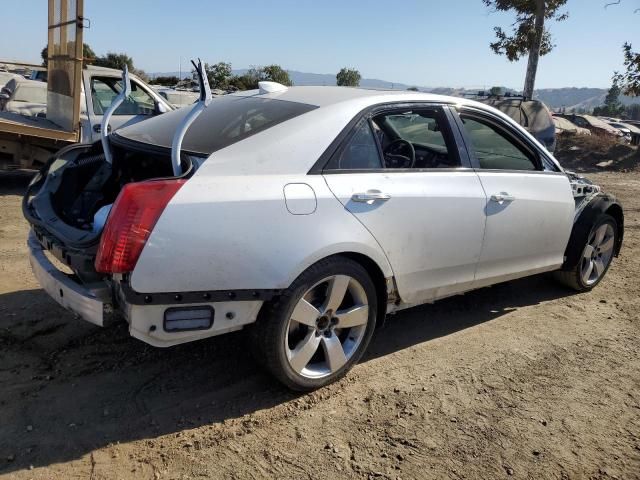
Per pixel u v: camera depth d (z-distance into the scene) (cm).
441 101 396
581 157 1833
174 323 277
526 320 461
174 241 266
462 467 279
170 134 340
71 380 329
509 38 2145
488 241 402
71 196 354
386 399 332
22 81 967
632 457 295
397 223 339
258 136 312
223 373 346
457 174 384
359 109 346
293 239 293
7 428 282
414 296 369
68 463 262
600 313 485
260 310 299
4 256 525
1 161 801
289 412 312
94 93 828
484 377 365
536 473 279
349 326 336
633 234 777
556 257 479
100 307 277
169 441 282
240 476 262
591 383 365
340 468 272
